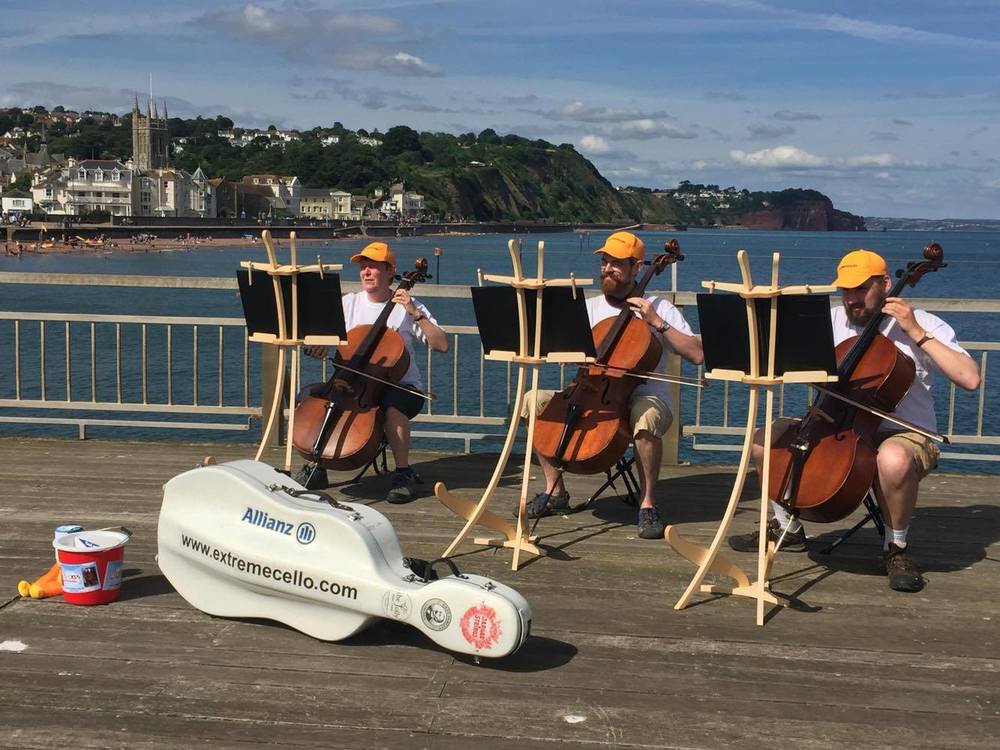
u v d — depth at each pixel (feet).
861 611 11.86
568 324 13.11
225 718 8.91
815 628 11.30
